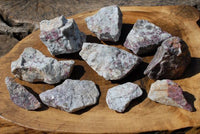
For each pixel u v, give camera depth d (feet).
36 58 5.30
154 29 5.66
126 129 4.17
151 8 6.94
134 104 4.60
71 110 4.48
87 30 6.39
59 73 5.09
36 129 4.30
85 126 4.28
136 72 5.24
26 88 5.10
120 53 5.12
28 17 7.63
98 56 5.18
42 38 5.57
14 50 5.93
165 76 4.98
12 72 5.17
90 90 4.82
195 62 5.25
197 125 4.14
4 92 4.97
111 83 5.07
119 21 5.82
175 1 8.54
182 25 6.23
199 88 4.71
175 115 4.33
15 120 4.45
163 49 4.74
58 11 7.98
